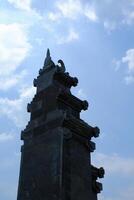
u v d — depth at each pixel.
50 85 31.16
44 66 33.09
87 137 30.16
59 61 33.34
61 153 26.41
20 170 28.44
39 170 27.08
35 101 31.45
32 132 29.67
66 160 26.58
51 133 28.08
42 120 29.59
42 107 30.44
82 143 29.19
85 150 29.25
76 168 27.16
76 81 33.06
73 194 25.61
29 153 28.73
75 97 31.70
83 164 28.20
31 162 28.09
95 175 31.91
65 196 24.94
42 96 31.19
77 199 25.86
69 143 27.61
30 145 29.11
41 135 28.78
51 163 26.55
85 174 27.91
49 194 25.23
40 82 32.34
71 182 25.92
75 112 31.31
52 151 27.06
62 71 32.31
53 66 32.25
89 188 27.66
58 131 27.64
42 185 26.12
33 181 26.97
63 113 28.39
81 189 26.72
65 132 27.61
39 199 25.67
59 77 32.03
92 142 30.31
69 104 30.91
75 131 28.97
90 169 28.84
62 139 27.11
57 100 29.80
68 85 32.62
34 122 30.14
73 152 27.55
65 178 25.70
